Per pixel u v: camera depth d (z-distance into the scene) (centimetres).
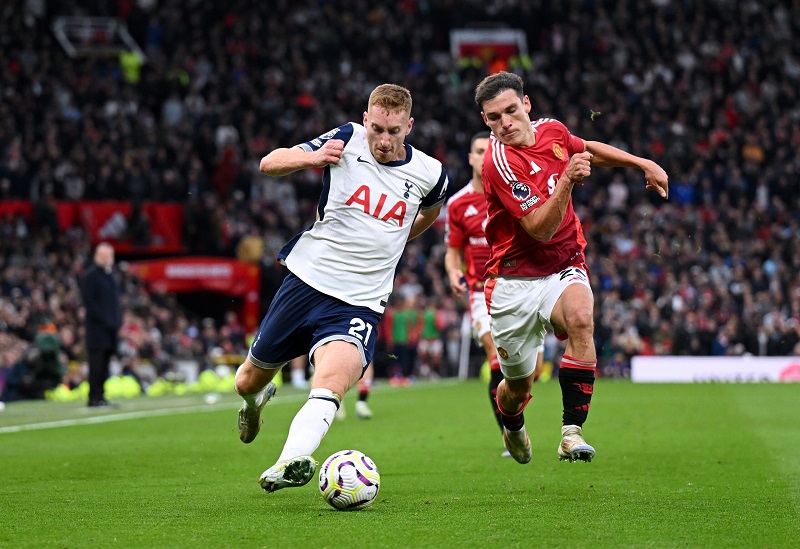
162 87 11494
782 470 2900
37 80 10781
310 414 2139
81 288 5738
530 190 2456
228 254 9950
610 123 12075
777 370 9062
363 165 2352
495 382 3497
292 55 12631
